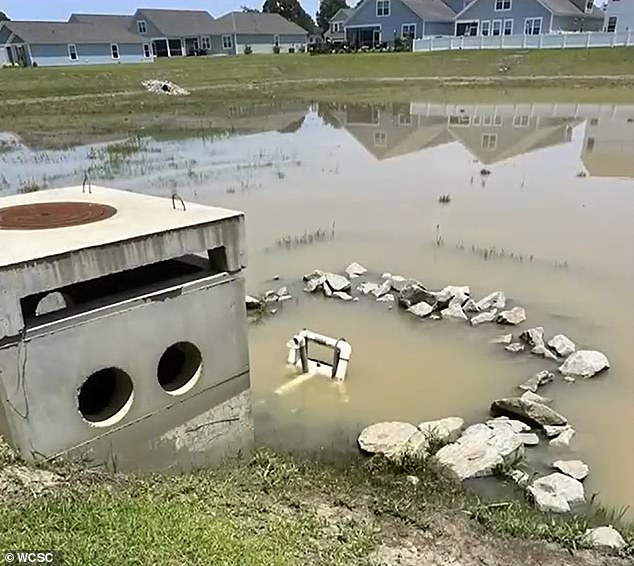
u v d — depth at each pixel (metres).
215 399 5.80
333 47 63.53
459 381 7.64
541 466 6.04
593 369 7.60
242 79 47.91
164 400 5.35
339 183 17.75
